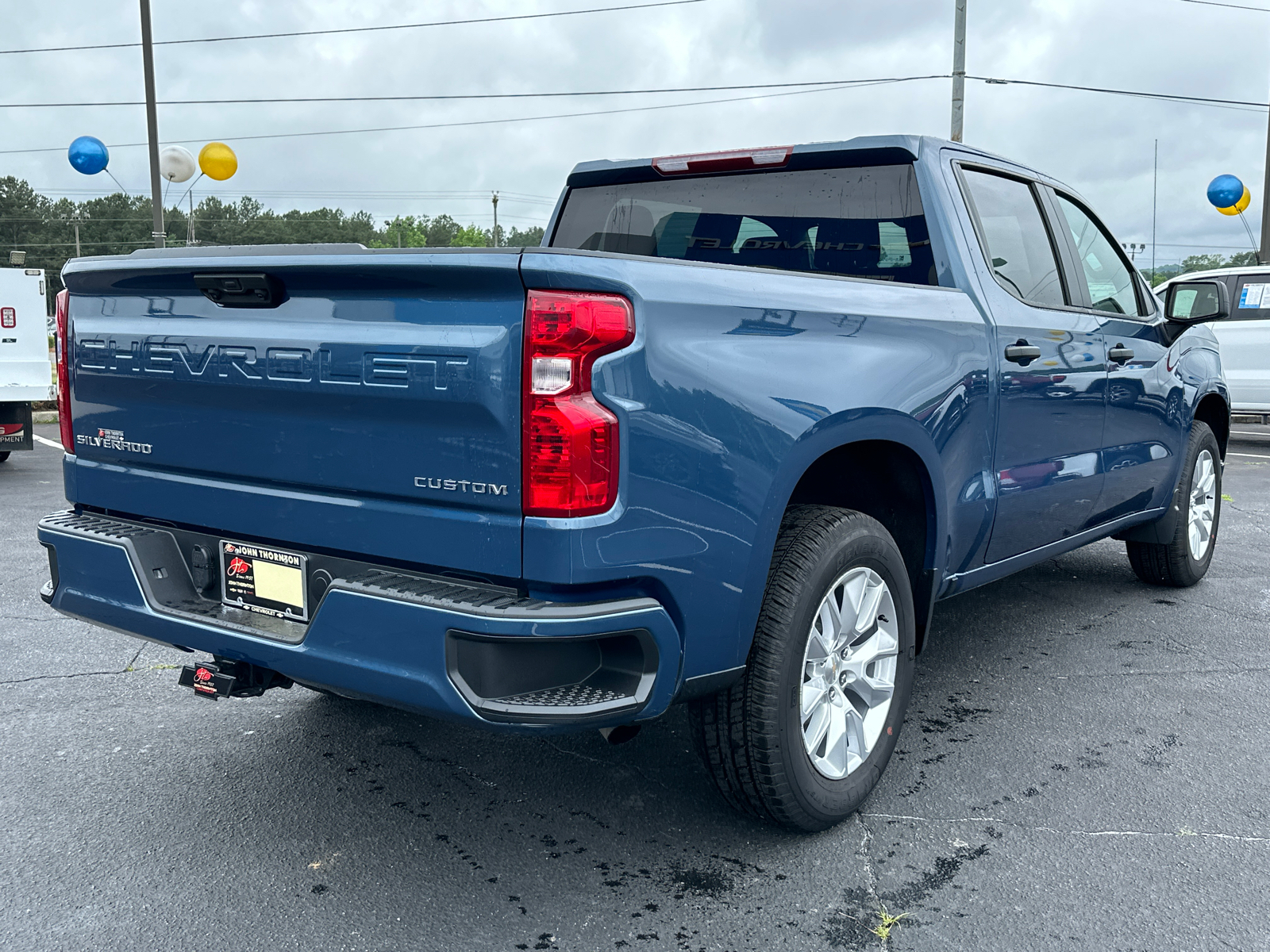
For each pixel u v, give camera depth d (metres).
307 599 2.51
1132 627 4.84
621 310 2.13
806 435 2.54
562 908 2.50
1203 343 5.32
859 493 3.27
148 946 2.34
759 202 3.74
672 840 2.84
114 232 135.50
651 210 4.02
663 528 2.23
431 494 2.24
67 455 3.05
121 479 2.87
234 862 2.71
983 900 2.53
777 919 2.45
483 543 2.18
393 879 2.63
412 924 2.43
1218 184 16.42
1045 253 3.97
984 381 3.31
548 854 2.76
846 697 2.95
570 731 2.16
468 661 2.15
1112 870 2.67
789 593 2.60
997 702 3.89
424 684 2.19
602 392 2.11
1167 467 4.92
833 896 2.55
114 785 3.18
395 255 2.17
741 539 2.40
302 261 2.30
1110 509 4.45
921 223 3.41
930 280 3.40
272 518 2.53
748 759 2.63
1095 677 4.16
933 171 3.42
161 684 4.08
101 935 2.38
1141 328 4.54
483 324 2.13
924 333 3.06
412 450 2.25
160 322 2.69
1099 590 5.51
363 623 2.27
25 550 6.50
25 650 4.49
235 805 3.04
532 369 2.08
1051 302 3.93
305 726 3.66
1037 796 3.11
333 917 2.46
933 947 2.33
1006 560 3.76
